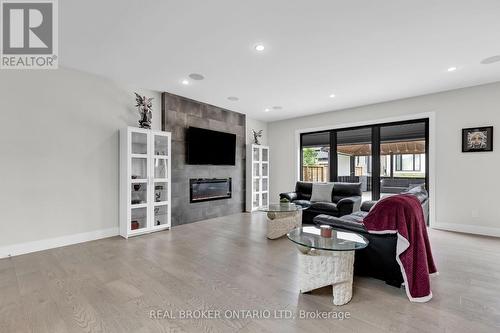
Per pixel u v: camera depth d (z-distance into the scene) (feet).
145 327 5.41
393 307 6.21
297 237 7.44
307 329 5.37
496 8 6.79
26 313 5.90
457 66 10.62
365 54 9.58
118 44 8.91
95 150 11.89
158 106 14.38
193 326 5.46
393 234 7.11
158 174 13.85
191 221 15.75
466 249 10.47
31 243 10.06
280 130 21.89
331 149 19.11
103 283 7.42
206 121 16.71
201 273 8.14
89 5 6.76
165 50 9.37
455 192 13.56
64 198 10.93
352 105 17.02
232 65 10.66
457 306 6.23
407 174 16.16
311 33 8.14
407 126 16.14
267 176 21.43
